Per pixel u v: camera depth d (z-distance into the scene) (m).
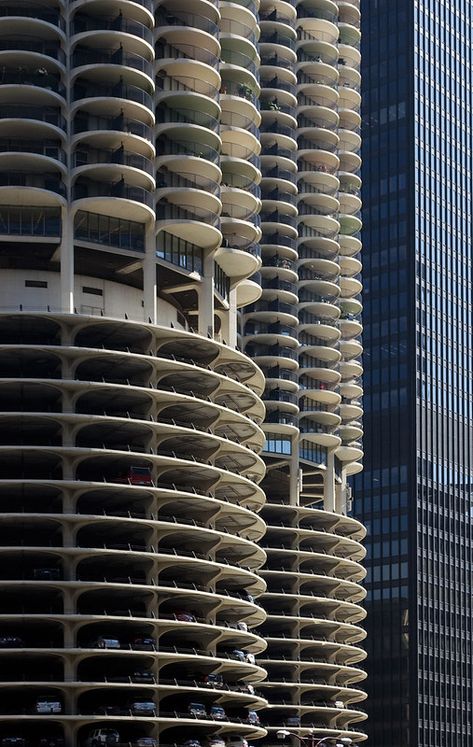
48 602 127.19
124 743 122.94
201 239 139.75
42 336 130.62
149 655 126.31
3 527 126.88
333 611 187.75
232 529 145.12
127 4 135.25
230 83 154.12
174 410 135.12
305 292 191.75
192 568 133.38
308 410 189.38
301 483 193.25
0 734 123.56
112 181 132.38
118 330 130.25
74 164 131.25
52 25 132.88
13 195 129.50
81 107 132.50
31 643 124.25
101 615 125.56
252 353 182.88
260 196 171.75
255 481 153.00
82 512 131.00
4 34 133.62
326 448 193.25
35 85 131.62
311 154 192.50
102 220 132.50
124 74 133.88
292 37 187.25
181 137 139.88
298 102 193.00
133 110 133.75
